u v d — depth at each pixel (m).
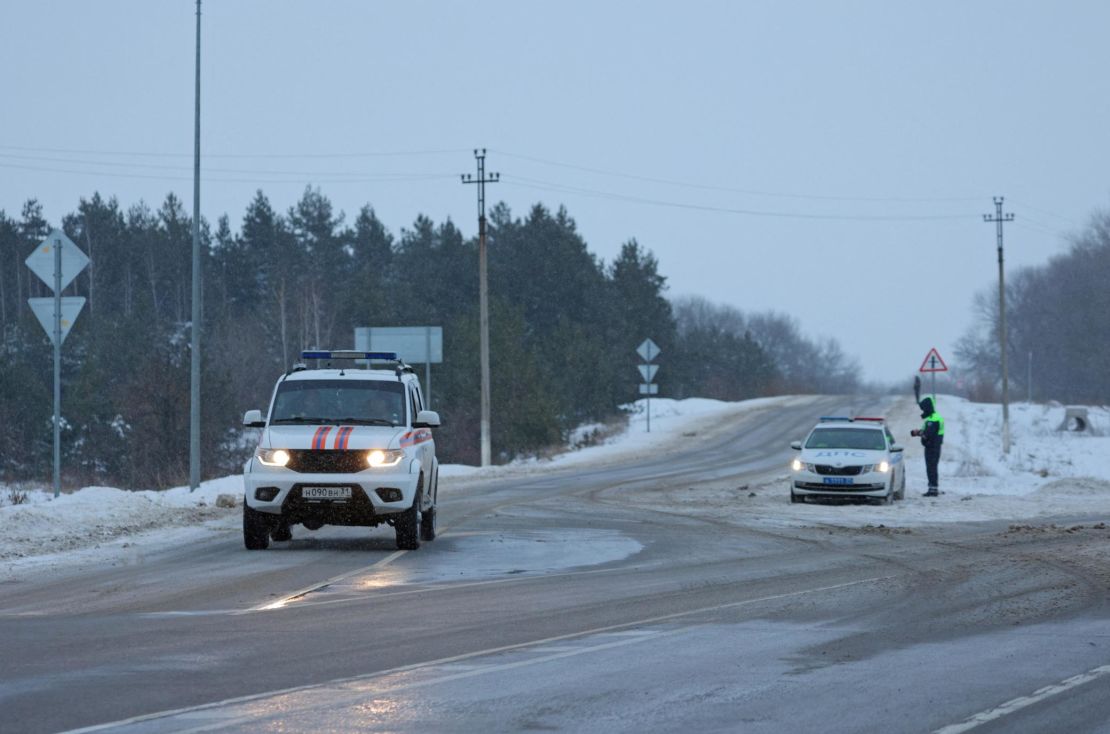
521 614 22.83
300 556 33.09
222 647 19.17
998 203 108.56
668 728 13.95
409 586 26.94
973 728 14.02
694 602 24.42
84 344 158.75
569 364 157.00
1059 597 25.00
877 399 174.75
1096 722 14.33
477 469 84.88
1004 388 105.19
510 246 199.88
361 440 33.72
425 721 14.21
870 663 17.95
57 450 49.50
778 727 14.02
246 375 162.75
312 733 13.62
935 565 30.84
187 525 42.84
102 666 17.56
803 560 32.22
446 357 140.62
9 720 14.19
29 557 32.94
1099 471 85.75
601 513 48.81
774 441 115.25
